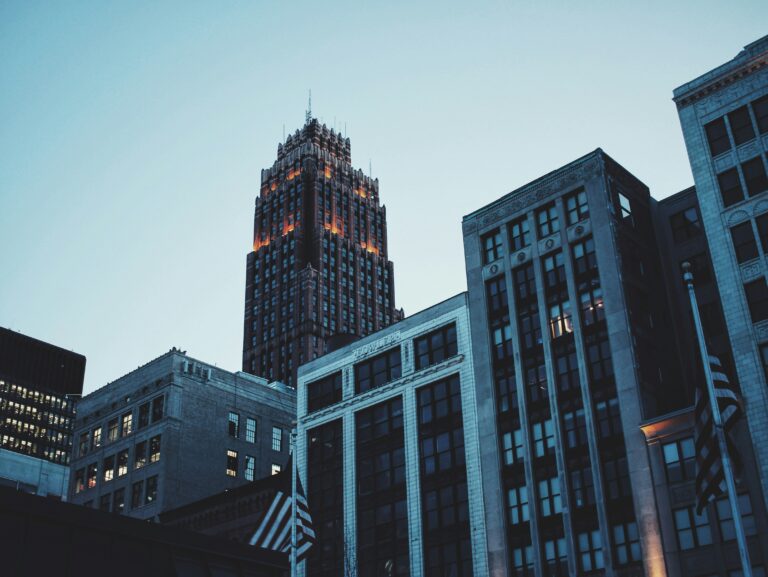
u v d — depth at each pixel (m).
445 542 62.16
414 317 71.88
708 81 58.62
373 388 72.44
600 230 61.47
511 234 67.44
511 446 61.06
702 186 56.59
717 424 35.38
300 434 76.75
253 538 46.81
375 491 68.62
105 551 39.25
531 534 57.34
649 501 52.06
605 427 56.38
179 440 91.94
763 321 51.06
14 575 35.09
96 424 101.44
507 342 64.38
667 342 60.00
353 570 66.25
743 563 32.66
